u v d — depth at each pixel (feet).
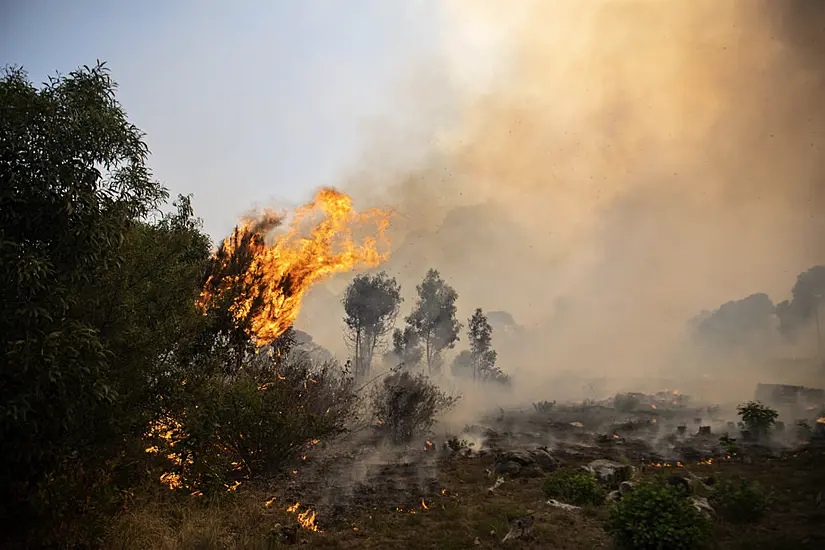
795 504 29.91
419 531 26.73
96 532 21.48
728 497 27.61
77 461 22.35
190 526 24.45
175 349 29.94
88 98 20.85
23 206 18.67
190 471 29.30
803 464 41.22
